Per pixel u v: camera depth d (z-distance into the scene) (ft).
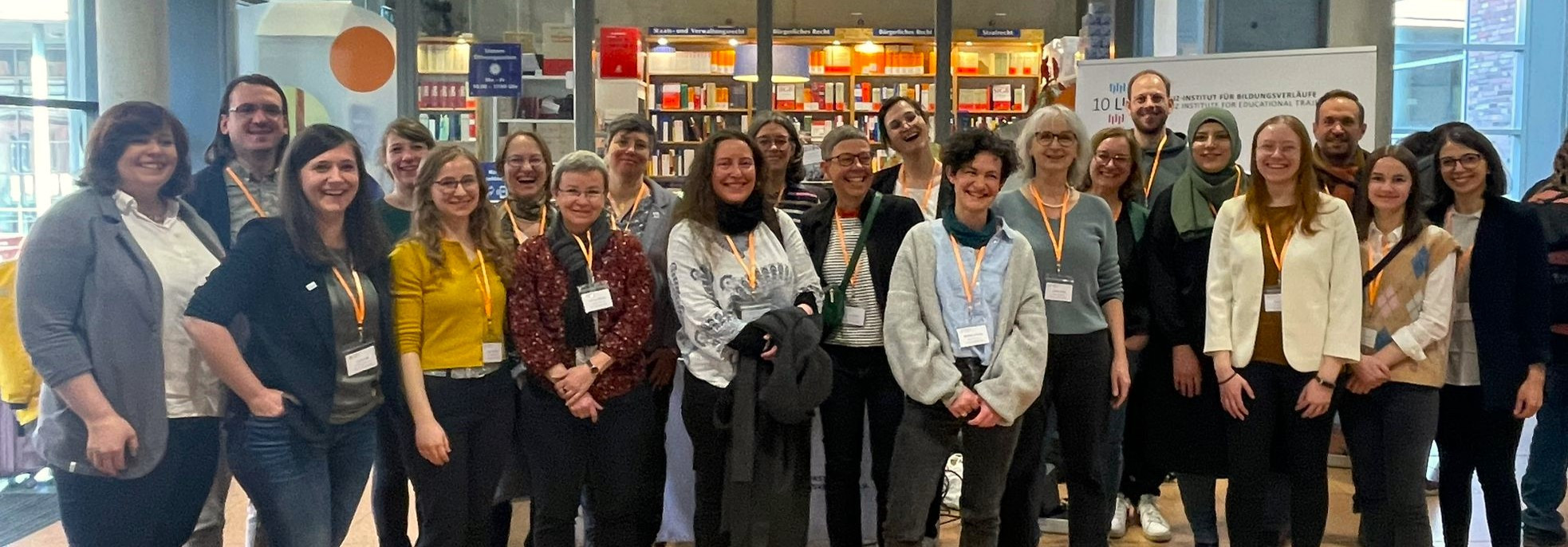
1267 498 10.82
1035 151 10.52
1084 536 10.36
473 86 21.35
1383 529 9.91
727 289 9.68
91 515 7.65
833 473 10.44
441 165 8.95
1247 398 9.92
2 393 8.08
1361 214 10.21
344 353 8.20
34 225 7.43
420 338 8.85
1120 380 10.53
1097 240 10.40
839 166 10.45
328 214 8.26
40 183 17.89
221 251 8.55
